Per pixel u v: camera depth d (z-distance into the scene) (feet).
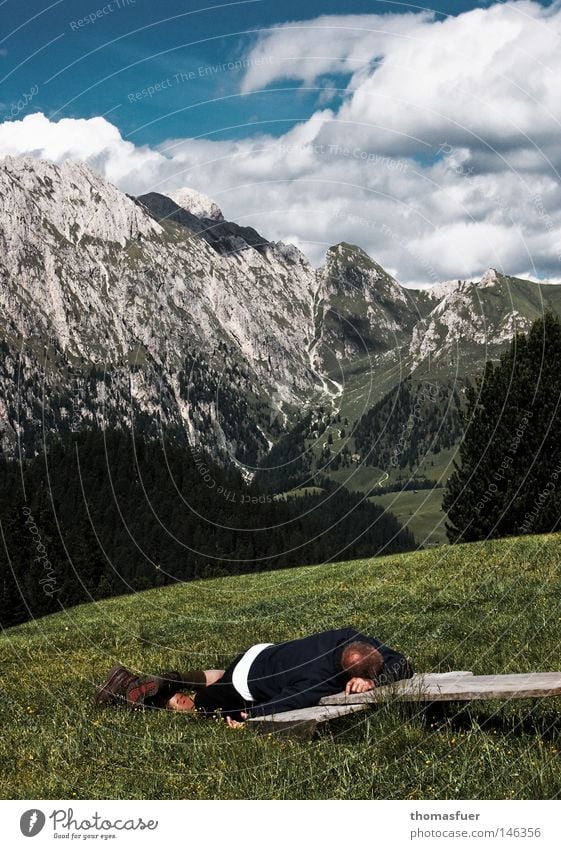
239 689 24.27
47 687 35.65
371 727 19.54
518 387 144.87
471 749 17.48
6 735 23.77
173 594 106.73
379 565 95.50
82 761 19.71
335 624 54.34
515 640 33.76
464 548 93.66
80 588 227.40
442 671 28.76
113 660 46.91
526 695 17.99
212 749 19.67
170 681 25.66
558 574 59.41
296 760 17.93
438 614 49.78
